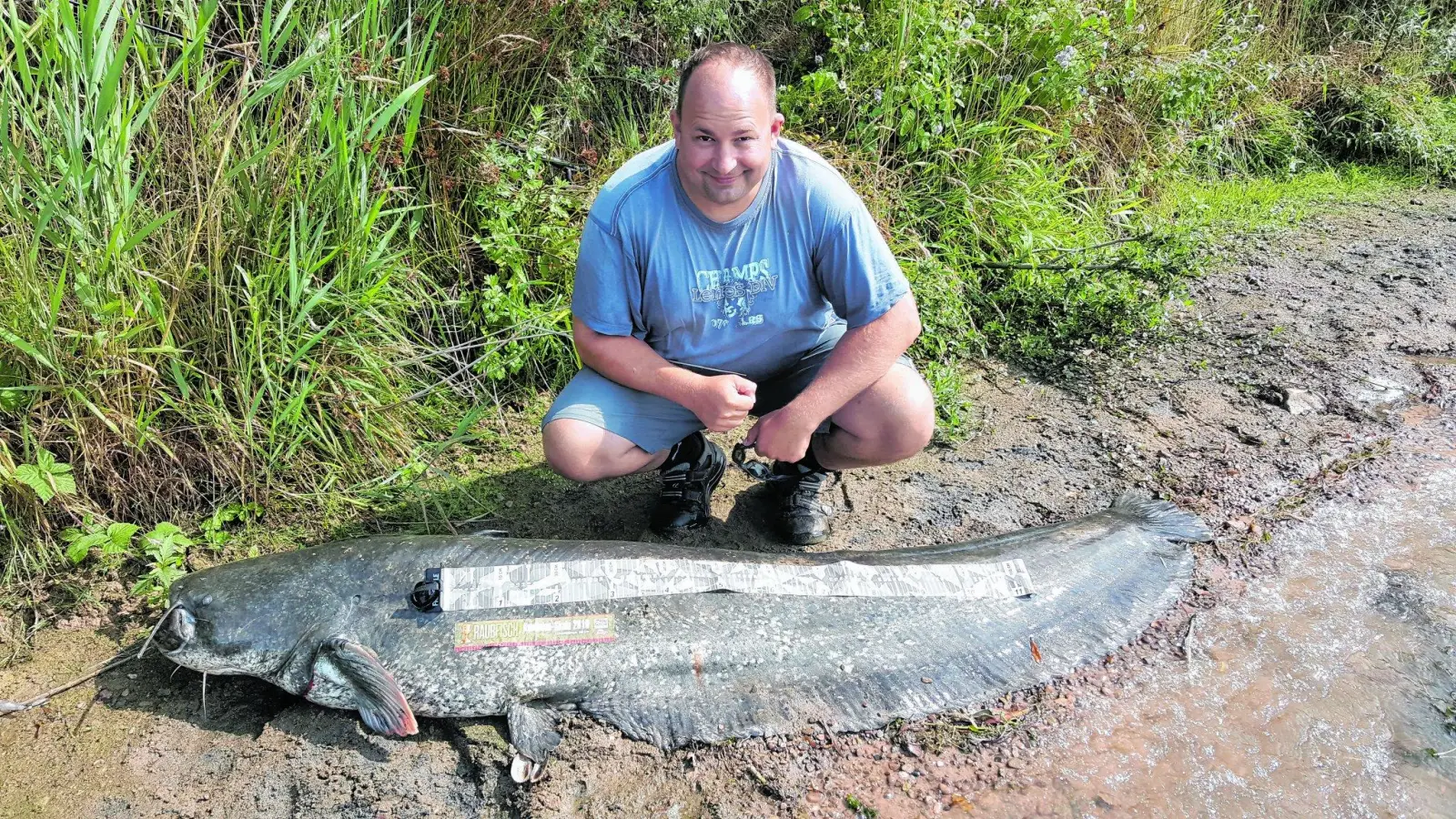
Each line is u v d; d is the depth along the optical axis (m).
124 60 3.08
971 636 3.01
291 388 3.64
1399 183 7.73
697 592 2.93
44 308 3.15
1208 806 2.56
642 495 3.84
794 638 2.91
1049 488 3.94
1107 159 6.52
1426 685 2.92
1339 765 2.67
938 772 2.68
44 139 3.21
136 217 3.44
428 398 4.12
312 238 3.85
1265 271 6.02
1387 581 3.34
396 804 2.55
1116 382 4.74
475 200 4.37
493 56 4.46
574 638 2.80
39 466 3.14
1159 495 3.86
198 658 2.83
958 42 5.39
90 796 2.53
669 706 2.79
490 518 3.65
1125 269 5.22
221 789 2.57
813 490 3.63
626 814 2.54
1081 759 2.71
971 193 5.43
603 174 4.75
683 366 3.22
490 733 2.74
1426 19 8.87
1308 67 8.27
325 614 2.82
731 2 5.57
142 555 3.31
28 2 3.66
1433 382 4.64
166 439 3.45
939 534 3.64
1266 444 4.18
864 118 5.38
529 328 4.14
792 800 2.59
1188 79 6.57
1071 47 5.74
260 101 3.63
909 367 3.37
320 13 4.09
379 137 3.99
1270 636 3.12
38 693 2.84
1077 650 3.05
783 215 2.94
